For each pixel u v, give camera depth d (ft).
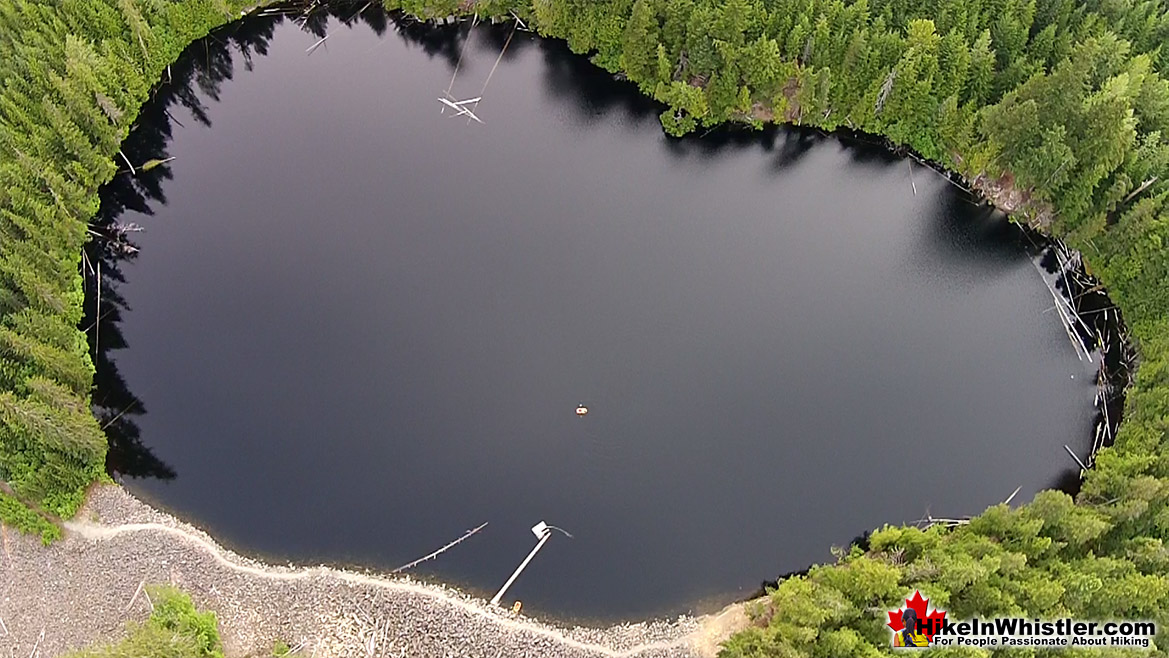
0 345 204.44
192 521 208.44
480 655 189.88
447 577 202.90
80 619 187.21
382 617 194.49
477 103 308.81
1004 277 262.67
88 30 278.26
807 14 263.29
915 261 268.00
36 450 198.18
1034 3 252.62
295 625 191.52
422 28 325.62
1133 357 232.12
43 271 228.22
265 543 205.98
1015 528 177.58
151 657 164.14
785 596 178.81
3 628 184.85
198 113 308.40
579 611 199.00
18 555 193.36
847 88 272.92
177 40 308.40
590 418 231.71
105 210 273.54
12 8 260.42
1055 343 245.86
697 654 190.19
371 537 209.05
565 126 301.84
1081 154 237.86
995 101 263.08
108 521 202.49
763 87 275.59
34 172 238.48
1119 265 239.09
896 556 184.85
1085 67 230.07
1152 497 174.91
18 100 248.93
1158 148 232.53
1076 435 229.45
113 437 223.92
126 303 253.24
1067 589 163.12
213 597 194.49
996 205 271.08
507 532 211.41
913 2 263.49
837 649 160.35
